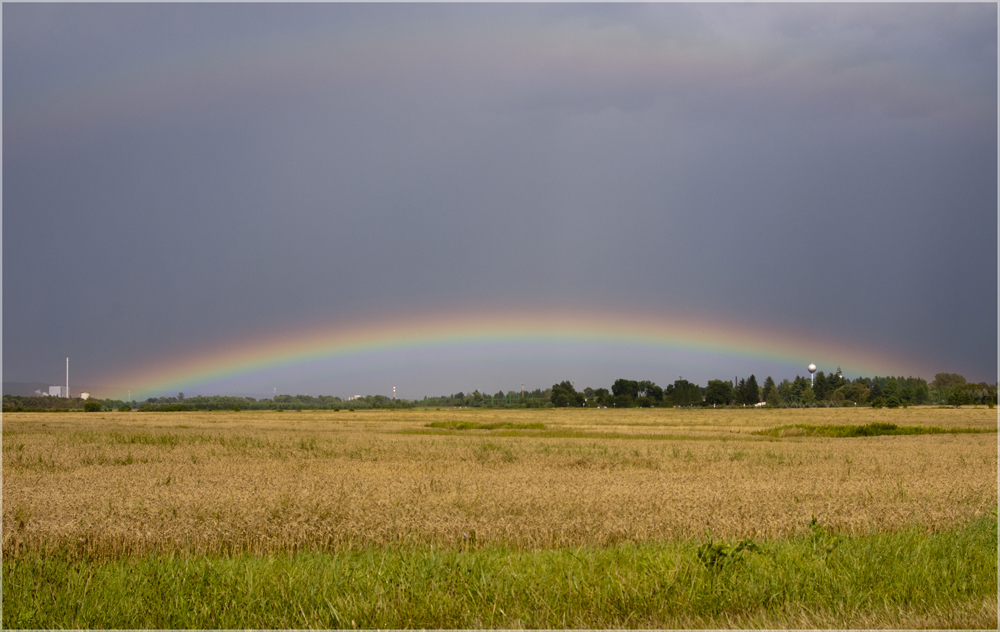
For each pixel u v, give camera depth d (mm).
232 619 8359
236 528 13211
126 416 111562
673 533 13242
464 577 9266
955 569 9828
